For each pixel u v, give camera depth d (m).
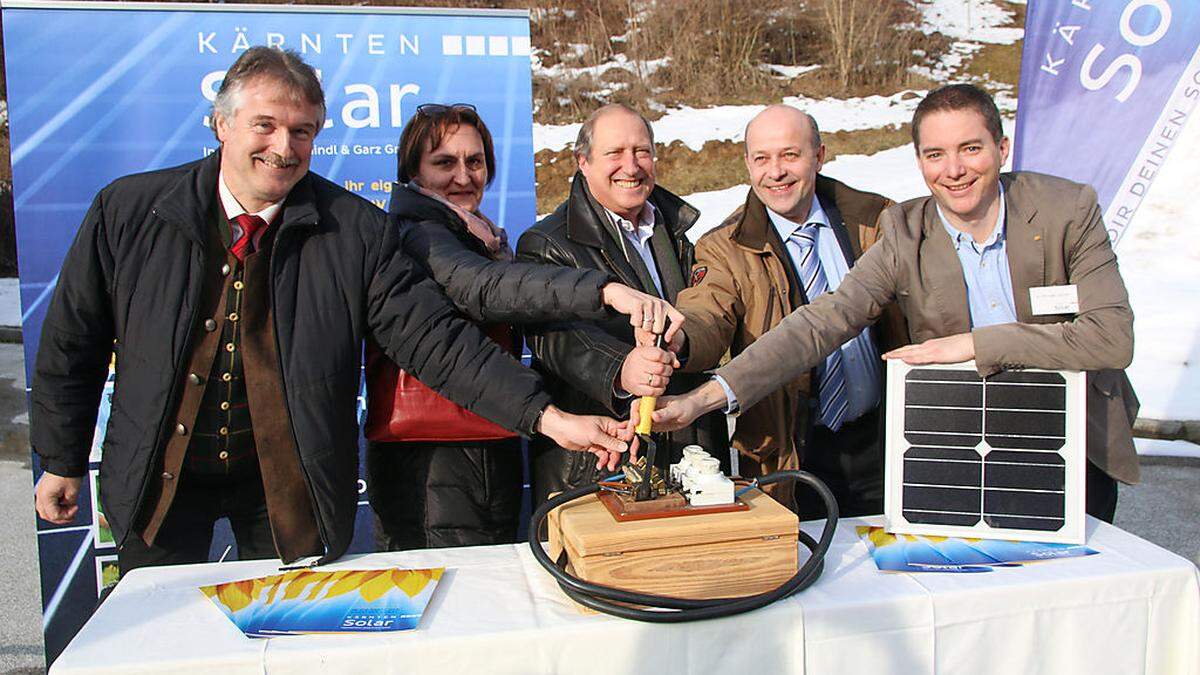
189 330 1.61
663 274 2.13
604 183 1.99
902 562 1.46
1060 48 3.38
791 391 2.04
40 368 1.68
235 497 1.83
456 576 1.45
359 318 1.69
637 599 1.24
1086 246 1.65
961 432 1.59
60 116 2.60
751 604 1.25
